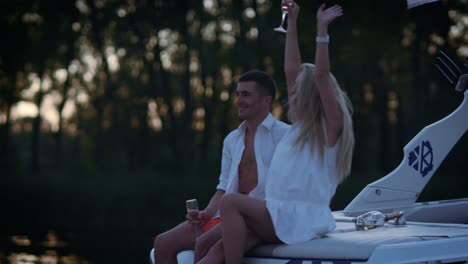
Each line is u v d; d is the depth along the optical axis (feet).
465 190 82.07
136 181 103.45
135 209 74.69
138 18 120.16
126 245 37.99
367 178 95.91
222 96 128.77
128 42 123.44
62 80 138.92
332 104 12.09
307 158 12.08
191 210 13.23
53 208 74.59
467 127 16.39
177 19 119.34
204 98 127.65
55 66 135.44
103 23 120.98
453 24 96.63
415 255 10.89
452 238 11.30
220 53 121.80
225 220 11.62
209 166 114.11
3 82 128.06
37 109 133.28
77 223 55.06
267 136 13.41
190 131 124.98
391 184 15.83
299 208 11.91
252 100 13.41
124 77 136.26
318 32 12.11
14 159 138.00
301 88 12.35
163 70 126.41
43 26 120.98
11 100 131.44
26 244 37.88
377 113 112.78
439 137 16.19
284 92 96.94
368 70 101.50
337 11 12.15
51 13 118.93
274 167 12.18
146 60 126.11
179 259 13.16
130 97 136.98
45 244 37.99
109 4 121.39
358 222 12.89
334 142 12.17
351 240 11.38
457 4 94.22
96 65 137.39
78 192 94.17
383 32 93.40
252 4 110.42
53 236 43.04
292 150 12.17
